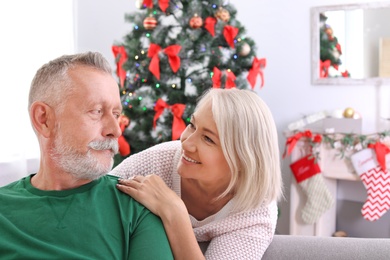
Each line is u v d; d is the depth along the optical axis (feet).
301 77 12.55
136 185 4.94
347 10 11.86
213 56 10.07
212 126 5.02
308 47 12.41
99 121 4.63
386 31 11.48
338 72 12.06
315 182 10.74
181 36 10.03
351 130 10.93
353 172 10.48
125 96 10.41
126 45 10.38
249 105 5.07
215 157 5.06
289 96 12.73
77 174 4.63
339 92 12.15
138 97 10.25
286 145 11.18
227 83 9.77
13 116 10.71
